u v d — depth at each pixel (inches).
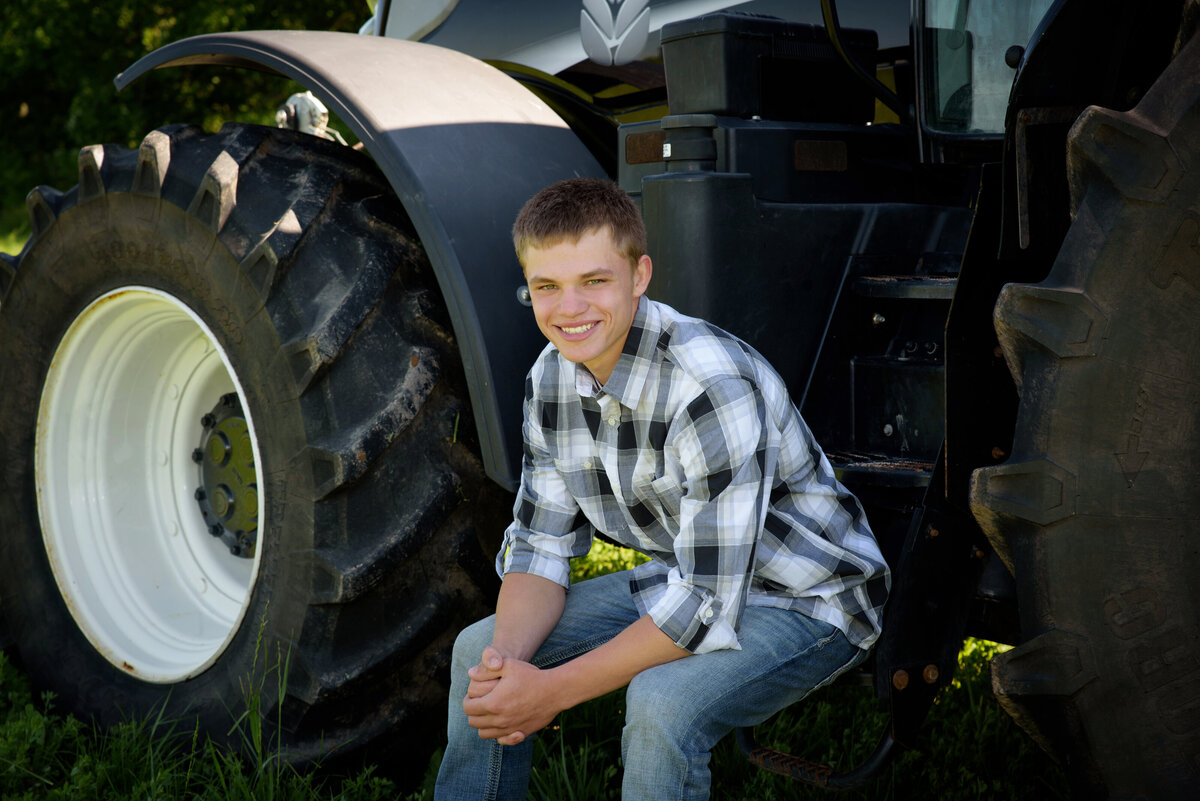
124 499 100.8
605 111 94.3
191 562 98.7
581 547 69.5
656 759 56.8
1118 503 50.7
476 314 70.4
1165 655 50.7
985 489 52.4
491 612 81.4
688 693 57.2
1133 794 51.7
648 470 61.5
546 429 65.3
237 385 81.7
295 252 77.5
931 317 70.0
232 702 84.0
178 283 85.4
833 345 72.6
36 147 593.3
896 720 61.8
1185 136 49.1
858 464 68.3
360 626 77.0
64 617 99.4
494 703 59.1
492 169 74.9
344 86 76.5
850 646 62.0
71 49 557.9
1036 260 58.5
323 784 80.0
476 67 83.9
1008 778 79.3
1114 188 50.2
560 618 67.8
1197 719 50.4
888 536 69.0
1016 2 71.2
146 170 85.9
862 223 73.5
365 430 73.7
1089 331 50.4
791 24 75.9
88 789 81.3
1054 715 53.3
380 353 75.7
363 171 83.4
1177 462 50.1
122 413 100.7
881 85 78.4
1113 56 57.2
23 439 101.9
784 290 70.2
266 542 80.6
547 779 77.2
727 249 67.4
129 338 97.4
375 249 77.0
